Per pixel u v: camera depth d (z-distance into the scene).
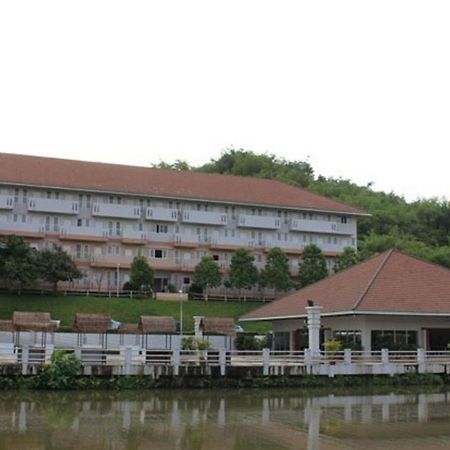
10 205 65.69
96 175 71.62
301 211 76.06
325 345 38.44
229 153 120.38
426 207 103.00
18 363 32.19
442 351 38.31
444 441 20.50
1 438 20.59
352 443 20.12
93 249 69.19
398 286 40.84
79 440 20.39
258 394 32.22
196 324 46.38
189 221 71.69
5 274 59.88
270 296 71.62
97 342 45.06
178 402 29.30
